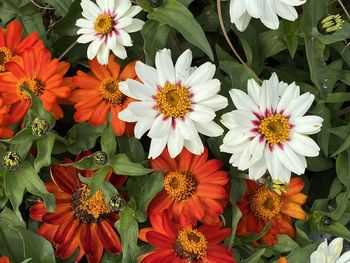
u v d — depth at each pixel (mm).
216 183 240
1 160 247
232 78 252
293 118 229
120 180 246
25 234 245
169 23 240
